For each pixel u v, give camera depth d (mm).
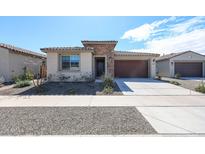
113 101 9844
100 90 13602
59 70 18766
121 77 25469
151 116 6902
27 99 10461
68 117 6734
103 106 8633
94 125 5836
